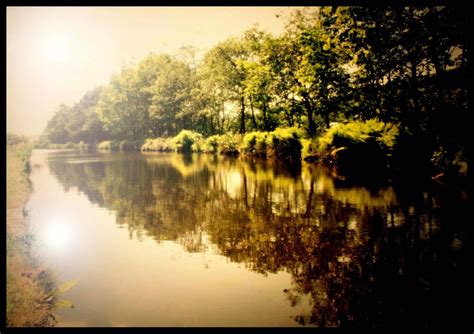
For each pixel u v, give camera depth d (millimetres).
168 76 63156
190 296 6648
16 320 5645
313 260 8008
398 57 20344
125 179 22625
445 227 9602
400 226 9836
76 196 17391
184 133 50781
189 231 10617
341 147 22281
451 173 14609
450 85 15039
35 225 11734
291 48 34094
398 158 18031
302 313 5957
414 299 6215
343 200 13203
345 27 21703
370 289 6609
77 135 104000
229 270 7742
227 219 11656
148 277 7535
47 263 8109
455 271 7117
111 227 11438
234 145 39156
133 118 73688
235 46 45156
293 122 41906
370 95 24516
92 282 7328
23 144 29547
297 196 14461
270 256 8383
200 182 19875
